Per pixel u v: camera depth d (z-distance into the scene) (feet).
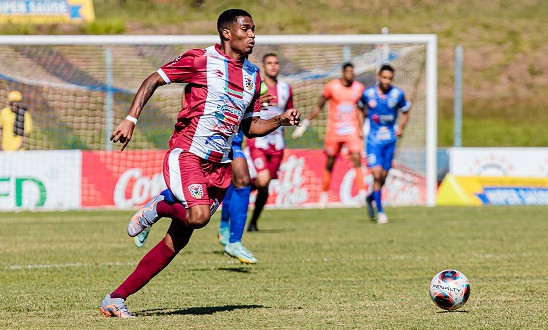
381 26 300.81
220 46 53.47
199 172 51.19
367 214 153.89
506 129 269.44
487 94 283.38
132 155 164.04
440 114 276.21
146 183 164.14
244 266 81.56
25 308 57.11
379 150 134.31
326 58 200.54
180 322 50.78
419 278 73.05
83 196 162.09
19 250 96.89
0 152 160.15
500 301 59.93
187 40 165.99
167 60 200.75
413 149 181.27
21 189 160.45
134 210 159.74
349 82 153.89
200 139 51.72
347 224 133.59
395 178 177.47
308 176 170.19
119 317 52.75
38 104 193.47
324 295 63.00
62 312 55.36
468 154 181.47
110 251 95.86
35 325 50.14
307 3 310.45
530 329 48.52
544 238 110.93
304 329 48.44
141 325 49.70
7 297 62.18
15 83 192.13
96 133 197.57
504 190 179.83
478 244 103.19
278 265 82.33
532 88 286.87
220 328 48.70
